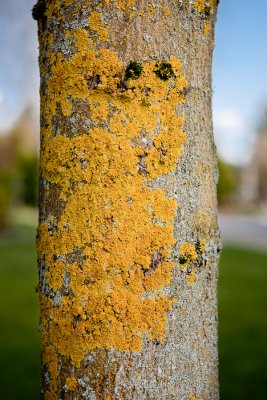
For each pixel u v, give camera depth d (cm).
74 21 61
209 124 65
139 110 60
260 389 156
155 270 60
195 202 63
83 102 60
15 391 154
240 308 266
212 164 66
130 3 60
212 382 65
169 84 61
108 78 60
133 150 59
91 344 59
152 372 60
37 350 193
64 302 60
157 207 60
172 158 61
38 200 66
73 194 60
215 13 67
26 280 355
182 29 62
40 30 65
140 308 59
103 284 59
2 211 731
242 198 2064
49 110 63
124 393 59
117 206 59
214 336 66
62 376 61
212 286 65
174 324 61
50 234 62
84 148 60
